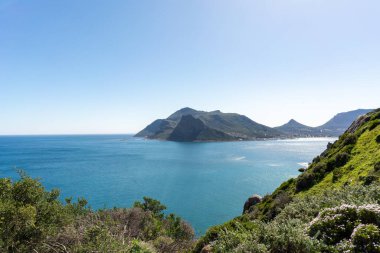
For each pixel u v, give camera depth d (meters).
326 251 8.73
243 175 120.00
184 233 30.33
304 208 14.00
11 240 11.27
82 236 13.55
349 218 9.77
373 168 21.52
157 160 183.50
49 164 161.25
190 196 84.19
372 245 7.86
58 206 14.91
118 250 12.38
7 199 12.70
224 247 10.92
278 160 172.12
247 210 37.31
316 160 38.78
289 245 9.13
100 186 98.31
